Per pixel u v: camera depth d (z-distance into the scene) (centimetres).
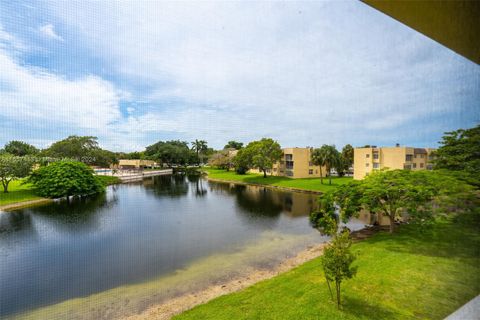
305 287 539
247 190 2670
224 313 468
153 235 1118
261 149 3341
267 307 469
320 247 916
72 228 1188
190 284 652
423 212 762
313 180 2991
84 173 1352
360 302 445
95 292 618
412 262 582
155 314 516
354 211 923
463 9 250
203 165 6350
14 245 937
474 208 600
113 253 896
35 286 650
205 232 1170
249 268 749
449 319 307
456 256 535
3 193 1091
